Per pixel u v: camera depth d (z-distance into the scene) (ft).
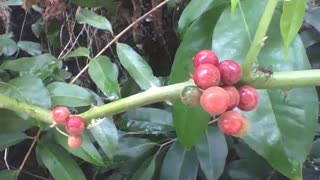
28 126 0.54
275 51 0.46
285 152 0.44
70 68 0.79
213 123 0.66
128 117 0.69
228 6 0.49
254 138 0.44
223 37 0.47
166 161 0.66
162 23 0.77
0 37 0.73
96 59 0.57
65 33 0.78
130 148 0.69
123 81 0.77
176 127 0.50
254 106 0.34
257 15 0.48
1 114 0.53
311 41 0.66
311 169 0.70
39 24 0.78
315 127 0.44
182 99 0.33
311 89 0.45
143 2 0.75
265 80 0.35
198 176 0.77
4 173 0.58
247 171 0.70
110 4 0.69
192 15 0.54
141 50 0.79
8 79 0.66
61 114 0.38
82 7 0.72
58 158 0.58
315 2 0.70
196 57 0.34
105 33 0.78
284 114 0.45
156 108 0.71
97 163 0.54
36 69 0.62
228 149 0.70
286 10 0.35
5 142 0.57
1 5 0.76
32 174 0.77
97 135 0.54
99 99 0.60
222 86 0.33
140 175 0.65
